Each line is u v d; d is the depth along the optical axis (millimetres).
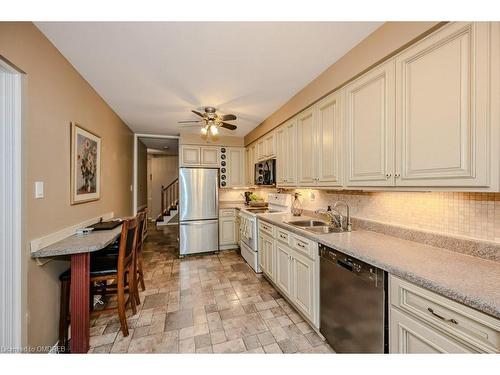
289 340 1758
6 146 1262
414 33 1205
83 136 2082
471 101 998
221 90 2391
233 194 4863
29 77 1354
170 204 7797
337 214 2188
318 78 2076
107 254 2102
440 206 1416
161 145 5770
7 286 1258
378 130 1486
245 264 3545
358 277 1348
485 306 774
